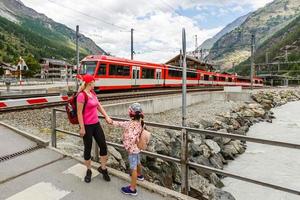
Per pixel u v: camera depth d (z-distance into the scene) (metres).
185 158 4.92
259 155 18.70
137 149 4.57
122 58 25.30
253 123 30.88
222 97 36.62
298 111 41.81
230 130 22.48
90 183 5.05
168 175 11.02
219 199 10.52
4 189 4.85
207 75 46.72
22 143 7.70
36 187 4.91
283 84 110.50
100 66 22.52
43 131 10.68
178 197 4.48
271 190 13.16
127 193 4.60
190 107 26.84
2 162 6.21
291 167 16.25
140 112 4.67
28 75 80.75
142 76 28.22
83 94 4.84
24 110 14.30
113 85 24.03
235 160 17.75
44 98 15.24
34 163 6.12
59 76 111.38
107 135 11.27
